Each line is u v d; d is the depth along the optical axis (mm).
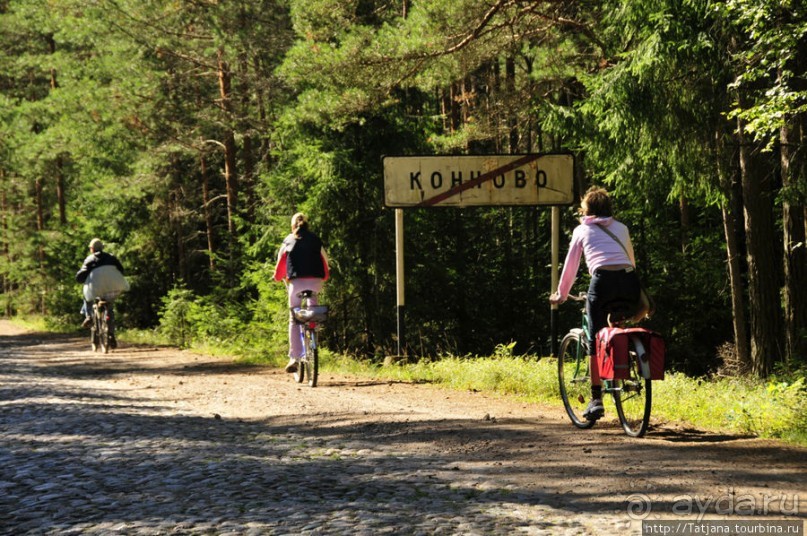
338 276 17719
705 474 4840
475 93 24547
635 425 6383
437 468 5289
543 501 4363
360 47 15602
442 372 11172
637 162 13555
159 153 25984
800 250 12969
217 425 7391
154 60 24562
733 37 11445
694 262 19172
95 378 12305
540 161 12742
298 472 5215
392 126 17750
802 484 4566
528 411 7898
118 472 5238
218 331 20734
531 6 15766
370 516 4102
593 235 6508
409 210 18469
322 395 9648
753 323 13312
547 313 20406
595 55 18938
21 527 4027
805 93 9336
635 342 6129
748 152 12875
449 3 15148
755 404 6902
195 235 30062
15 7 35375
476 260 20062
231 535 3834
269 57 23688
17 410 8352
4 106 34156
